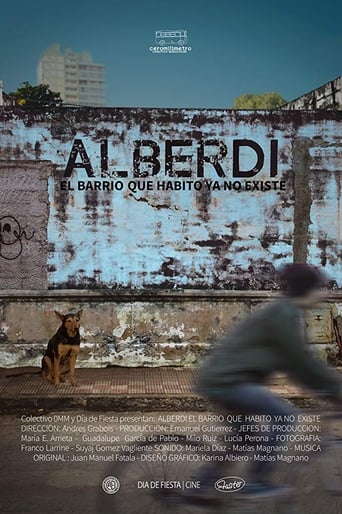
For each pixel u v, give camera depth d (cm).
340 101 1092
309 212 977
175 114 966
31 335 954
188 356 963
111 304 962
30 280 959
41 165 957
